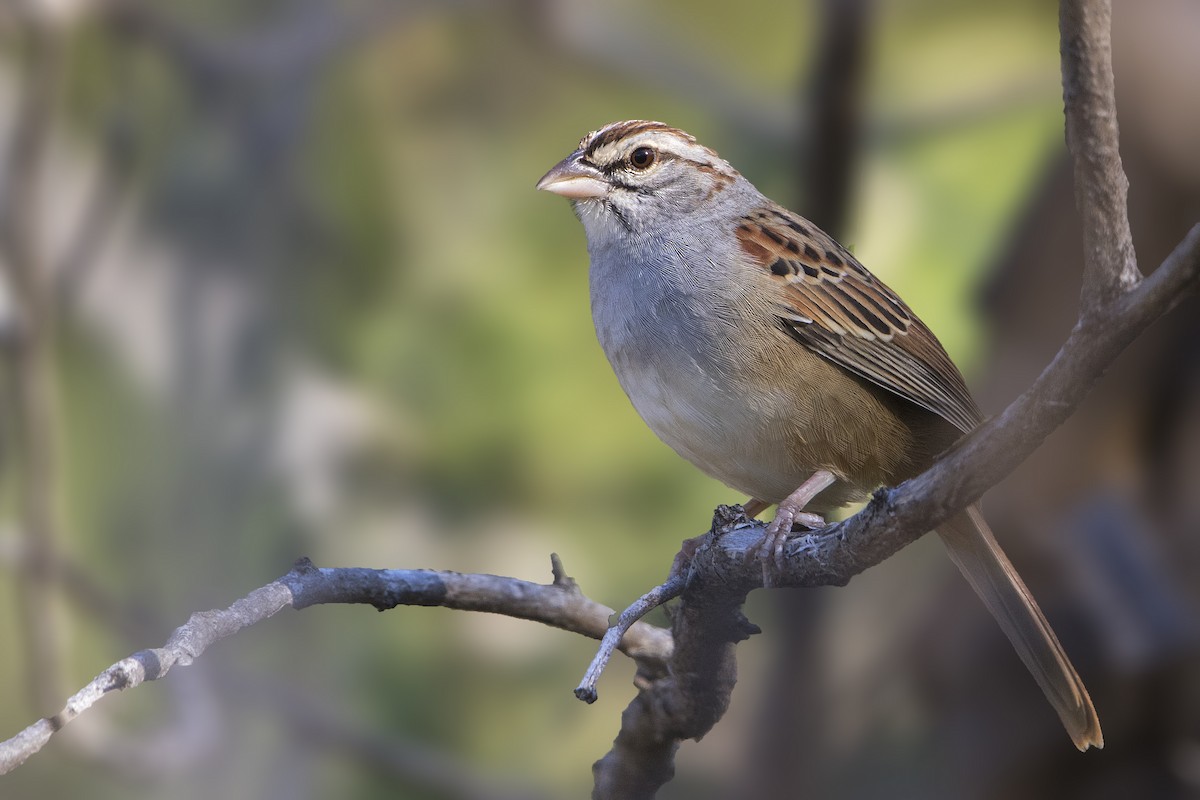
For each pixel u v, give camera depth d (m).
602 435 11.93
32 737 5.43
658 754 7.12
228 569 11.11
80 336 11.07
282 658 11.21
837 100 10.02
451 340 12.06
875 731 10.34
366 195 12.21
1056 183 9.46
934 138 12.15
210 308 11.27
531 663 11.69
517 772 11.55
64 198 10.73
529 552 11.77
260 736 10.69
